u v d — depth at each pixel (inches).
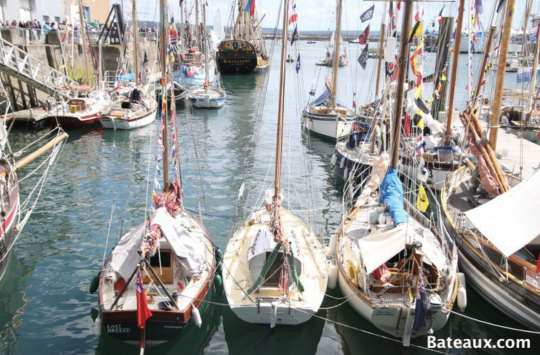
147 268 523.5
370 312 512.4
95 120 1529.3
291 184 1026.7
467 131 749.9
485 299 586.6
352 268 557.3
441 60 1137.4
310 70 3297.2
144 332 478.3
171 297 488.1
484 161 695.1
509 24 695.7
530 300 513.0
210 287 564.7
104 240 749.3
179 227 551.2
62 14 2393.0
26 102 1510.8
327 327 563.2
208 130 1542.8
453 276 552.1
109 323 470.0
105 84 1930.4
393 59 597.9
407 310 494.3
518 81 1307.8
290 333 539.5
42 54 1656.0
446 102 1221.7
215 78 2687.0
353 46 5880.9
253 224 703.1
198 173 1077.1
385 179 624.1
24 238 748.0
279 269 548.4
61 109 1433.3
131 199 914.1
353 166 917.8
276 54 4933.6
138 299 454.0
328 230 799.1
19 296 599.8
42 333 534.0
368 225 680.4
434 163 920.9
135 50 1711.4
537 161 1048.2
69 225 797.2
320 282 566.9
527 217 540.1
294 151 1301.7
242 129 1569.9
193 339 534.6
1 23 1692.9
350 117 1393.9
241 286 550.3
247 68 3201.3
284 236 548.1
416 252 540.1
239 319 556.4
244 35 3526.1
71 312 573.0
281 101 554.3
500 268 564.1
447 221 700.0
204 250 578.9
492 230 545.6
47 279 639.1
